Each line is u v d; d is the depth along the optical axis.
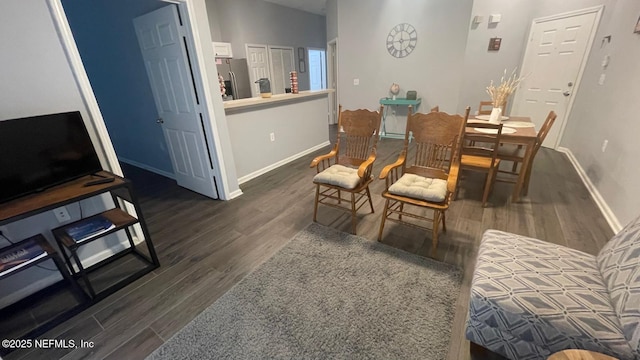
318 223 2.49
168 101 2.91
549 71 4.28
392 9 4.88
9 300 1.71
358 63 5.53
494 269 1.28
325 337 1.42
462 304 1.59
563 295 1.12
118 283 1.81
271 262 1.99
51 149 1.63
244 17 5.99
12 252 1.52
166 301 1.69
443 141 2.04
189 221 2.61
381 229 2.16
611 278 1.16
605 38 3.34
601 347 0.97
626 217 2.15
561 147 4.27
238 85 6.22
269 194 3.14
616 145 2.53
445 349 1.34
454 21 4.46
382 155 4.41
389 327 1.46
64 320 1.58
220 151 2.85
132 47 3.12
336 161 2.57
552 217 2.45
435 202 1.87
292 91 4.05
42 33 1.59
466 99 4.91
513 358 1.18
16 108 1.57
